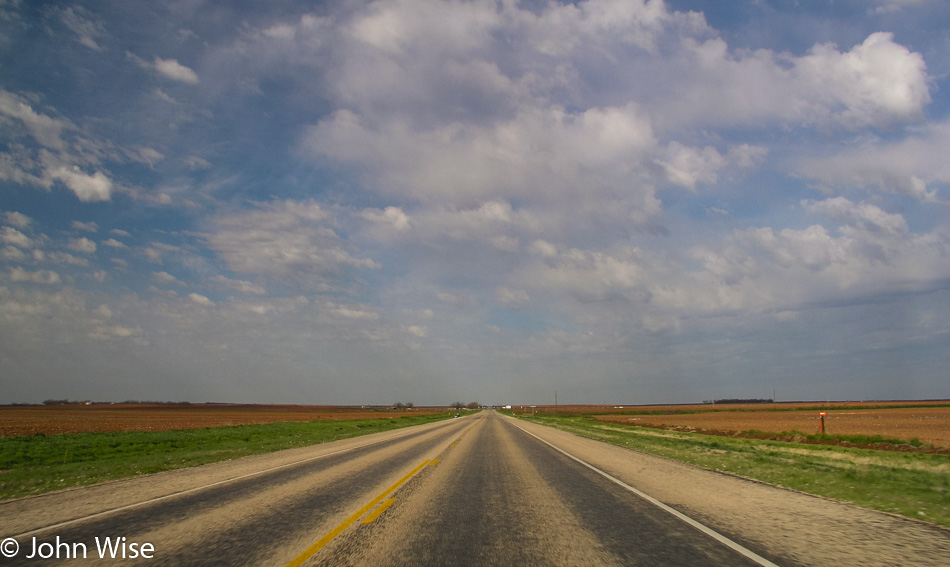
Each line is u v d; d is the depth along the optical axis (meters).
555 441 27.34
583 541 6.71
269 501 9.63
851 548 6.30
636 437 33.12
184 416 99.44
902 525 7.59
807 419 65.88
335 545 6.51
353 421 67.94
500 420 69.62
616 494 10.48
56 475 14.02
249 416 102.38
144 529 7.36
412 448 22.73
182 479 12.79
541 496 10.23
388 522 7.85
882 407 134.12
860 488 11.29
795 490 11.05
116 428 48.56
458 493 10.59
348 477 13.06
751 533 7.11
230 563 5.75
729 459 18.22
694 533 7.12
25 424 57.28
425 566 5.64
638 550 6.27
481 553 6.17
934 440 31.22
